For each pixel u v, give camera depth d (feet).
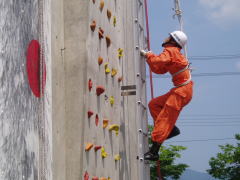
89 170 20.77
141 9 27.32
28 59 16.26
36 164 16.22
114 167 24.82
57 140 19.48
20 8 15.89
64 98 20.70
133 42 25.79
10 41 15.14
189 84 23.72
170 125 23.39
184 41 24.14
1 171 14.15
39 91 16.97
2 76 14.58
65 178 19.92
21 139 15.33
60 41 20.81
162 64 23.12
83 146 20.17
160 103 24.16
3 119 14.44
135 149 29.12
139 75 25.29
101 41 23.68
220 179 89.86
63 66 20.95
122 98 27.27
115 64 26.17
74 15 21.48
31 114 16.17
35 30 16.96
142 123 25.38
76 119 20.51
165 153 88.12
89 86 21.27
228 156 88.48
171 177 89.20
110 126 24.23
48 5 18.43
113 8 26.37
